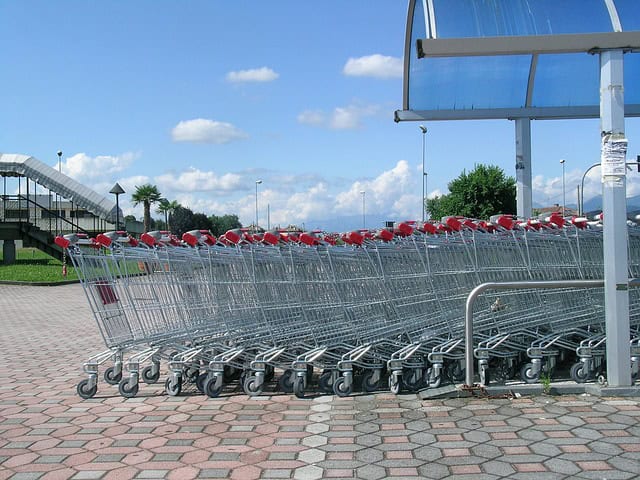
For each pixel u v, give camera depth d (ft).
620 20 22.08
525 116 31.24
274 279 20.47
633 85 31.78
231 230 21.20
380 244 20.39
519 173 31.53
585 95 32.17
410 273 20.47
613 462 13.35
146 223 183.73
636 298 21.83
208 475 13.38
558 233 21.47
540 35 17.88
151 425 17.15
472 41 17.94
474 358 21.11
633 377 20.44
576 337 22.54
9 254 112.06
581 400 18.12
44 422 17.67
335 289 20.26
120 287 20.53
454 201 128.16
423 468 13.42
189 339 20.59
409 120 31.60
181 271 20.51
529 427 15.85
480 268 20.71
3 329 39.19
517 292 20.88
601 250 21.65
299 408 18.54
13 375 24.53
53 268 100.73
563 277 21.35
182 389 21.38
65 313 48.29
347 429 16.26
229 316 20.59
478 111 31.37
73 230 108.17
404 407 18.19
